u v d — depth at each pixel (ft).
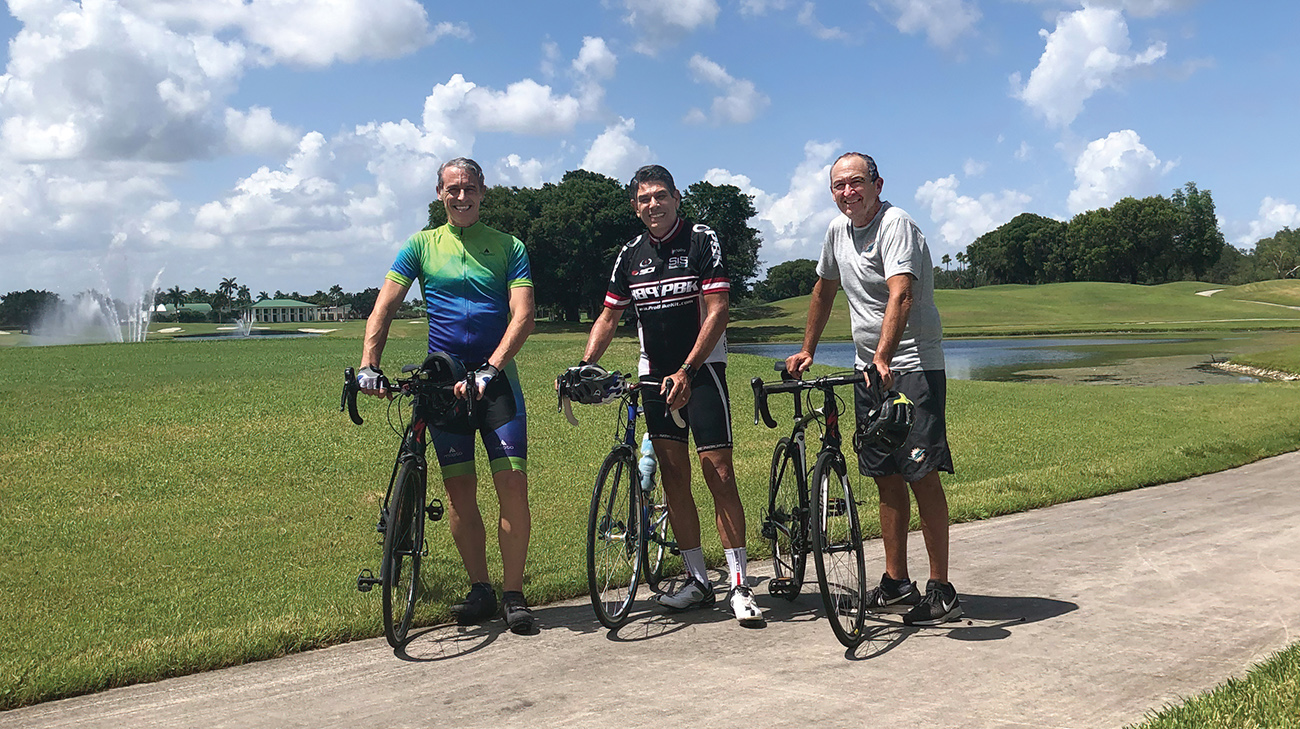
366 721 10.55
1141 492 25.67
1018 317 257.14
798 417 15.35
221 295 602.03
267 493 25.96
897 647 12.83
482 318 15.38
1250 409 45.32
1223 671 11.39
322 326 358.23
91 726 10.57
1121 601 14.66
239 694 11.51
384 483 27.48
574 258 253.85
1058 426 39.83
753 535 20.18
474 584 14.96
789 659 12.42
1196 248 421.59
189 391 44.39
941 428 14.07
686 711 10.59
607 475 14.20
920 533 20.58
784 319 280.72
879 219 14.17
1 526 22.12
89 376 50.49
